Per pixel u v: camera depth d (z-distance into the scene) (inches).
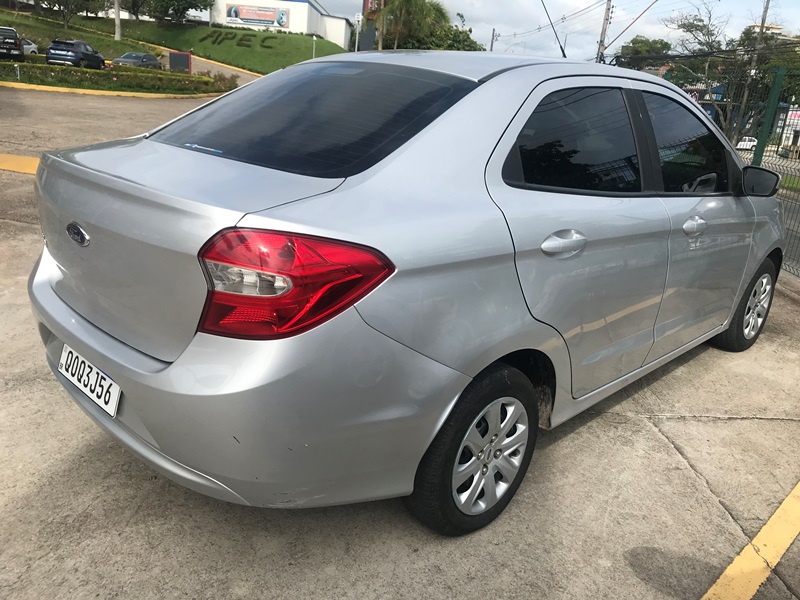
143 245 73.0
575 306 97.7
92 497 97.5
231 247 67.6
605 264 102.0
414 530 96.7
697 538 100.3
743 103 450.9
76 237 82.0
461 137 88.2
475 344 81.7
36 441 109.6
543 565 92.0
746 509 108.4
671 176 123.9
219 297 68.8
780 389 153.8
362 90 98.3
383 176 80.7
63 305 89.4
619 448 123.4
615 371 116.3
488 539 96.2
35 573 83.2
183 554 88.5
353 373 72.1
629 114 115.9
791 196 315.6
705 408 141.9
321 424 72.1
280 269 67.5
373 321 72.5
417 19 1430.9
